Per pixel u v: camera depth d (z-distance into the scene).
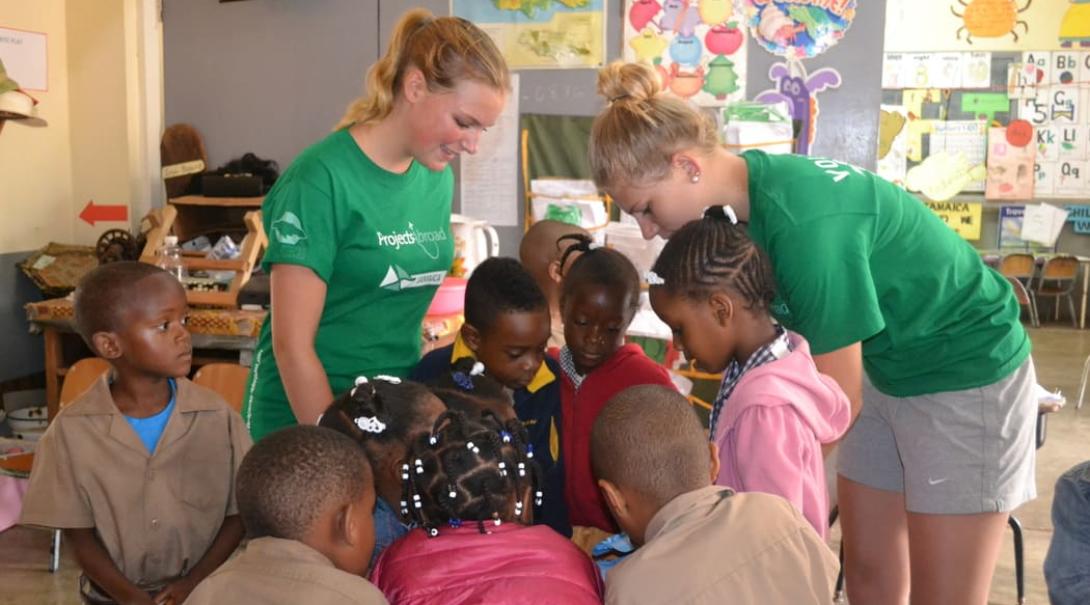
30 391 4.84
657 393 1.43
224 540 1.94
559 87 4.46
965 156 10.16
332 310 1.90
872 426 2.12
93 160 5.00
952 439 1.88
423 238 1.94
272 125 4.85
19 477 3.13
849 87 4.29
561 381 2.03
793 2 4.26
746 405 1.49
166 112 4.97
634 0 4.36
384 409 1.50
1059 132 10.02
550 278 2.35
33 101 3.86
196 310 4.05
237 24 4.81
